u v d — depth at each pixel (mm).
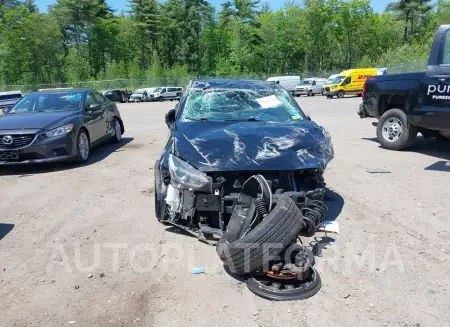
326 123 14250
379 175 6676
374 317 2928
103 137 9469
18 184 6684
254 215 3592
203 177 3783
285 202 3441
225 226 3936
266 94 5477
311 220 3645
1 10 66312
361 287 3318
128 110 27750
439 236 4273
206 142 4121
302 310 3008
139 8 77438
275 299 3127
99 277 3537
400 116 8430
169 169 4023
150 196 5762
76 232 4527
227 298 3180
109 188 6230
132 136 12172
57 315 3000
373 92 8930
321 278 3457
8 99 33625
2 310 3074
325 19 69750
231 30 76938
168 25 77312
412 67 42156
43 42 64500
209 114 5035
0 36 63469
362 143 9688
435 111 7328
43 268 3723
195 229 4141
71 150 7660
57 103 8742
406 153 8375
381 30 73125
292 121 4887
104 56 77125
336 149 8953
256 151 3979
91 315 2992
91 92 9656
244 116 5004
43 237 4418
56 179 6922
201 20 77062
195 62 77250
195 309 3043
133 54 79125
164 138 11586
